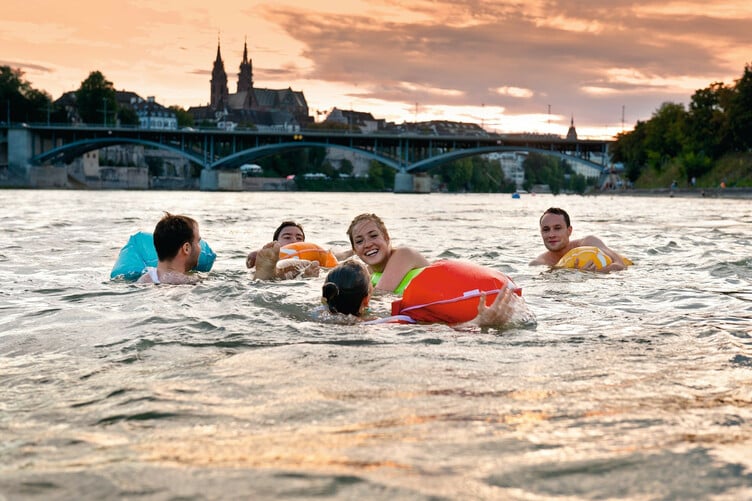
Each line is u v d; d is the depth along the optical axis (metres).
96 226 15.73
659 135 100.12
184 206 33.88
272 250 6.48
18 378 2.99
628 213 30.84
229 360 3.28
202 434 2.19
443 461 1.91
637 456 1.96
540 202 59.25
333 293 4.47
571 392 2.69
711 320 4.58
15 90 126.44
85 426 2.31
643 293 5.91
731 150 88.75
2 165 105.81
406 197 83.94
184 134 105.12
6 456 2.01
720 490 1.73
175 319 4.47
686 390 2.73
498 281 4.71
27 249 9.82
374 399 2.58
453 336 3.97
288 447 2.04
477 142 106.56
